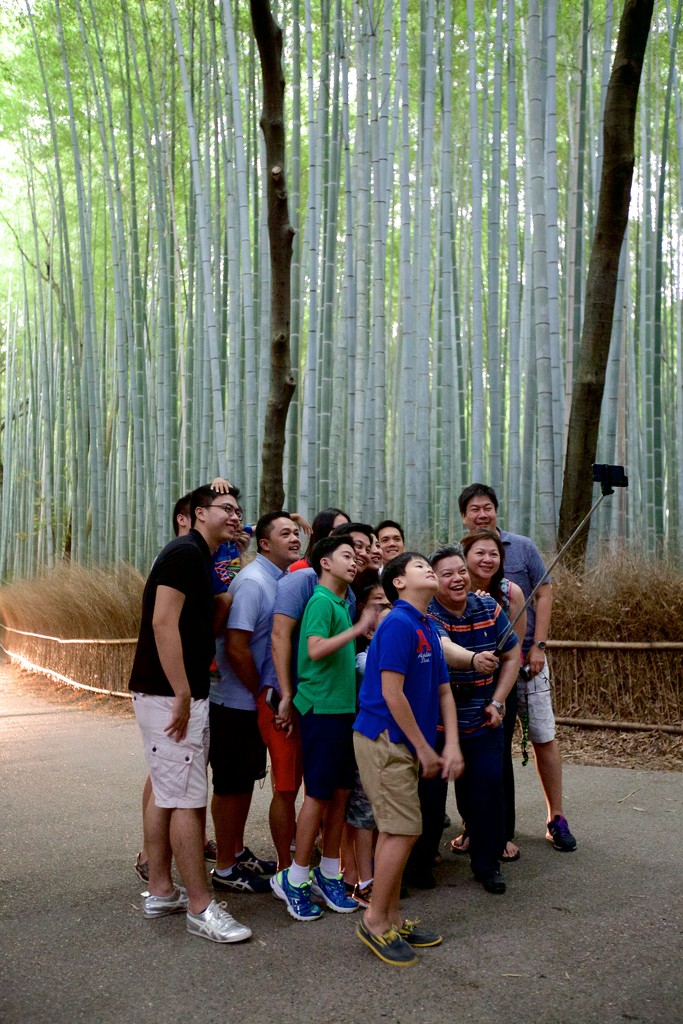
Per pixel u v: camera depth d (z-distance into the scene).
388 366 10.55
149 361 10.58
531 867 3.29
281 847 3.17
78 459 10.78
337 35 7.13
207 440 8.17
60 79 10.70
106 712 7.47
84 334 9.90
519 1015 2.20
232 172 7.63
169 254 8.71
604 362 5.75
